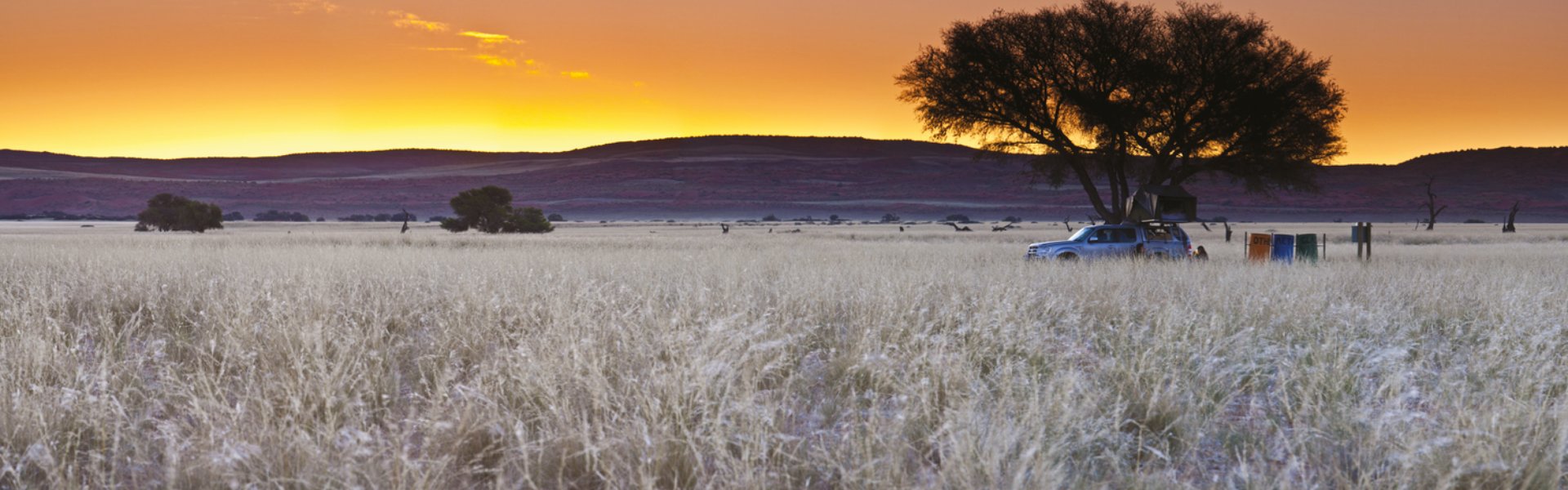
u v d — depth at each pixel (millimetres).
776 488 4445
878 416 5254
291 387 5621
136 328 9344
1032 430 4777
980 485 4219
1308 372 6609
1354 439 5203
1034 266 17453
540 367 6113
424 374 6879
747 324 8328
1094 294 12227
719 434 4668
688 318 8539
